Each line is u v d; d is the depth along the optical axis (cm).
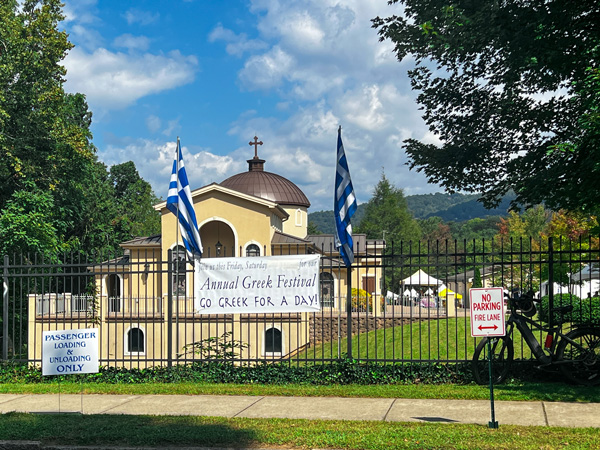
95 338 1038
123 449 771
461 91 1861
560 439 741
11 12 3212
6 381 1315
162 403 1053
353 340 2428
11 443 799
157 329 2502
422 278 3741
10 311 3144
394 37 1862
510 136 1822
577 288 3002
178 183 1466
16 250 3036
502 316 826
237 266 1265
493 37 1554
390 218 8119
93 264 1338
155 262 1317
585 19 1409
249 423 864
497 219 14950
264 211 3650
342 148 1271
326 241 5041
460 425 830
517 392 1052
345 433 791
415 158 1925
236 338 2475
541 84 1683
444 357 1800
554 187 1509
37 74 3200
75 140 3341
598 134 1280
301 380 1214
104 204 5197
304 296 1241
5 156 3158
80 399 1103
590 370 1109
